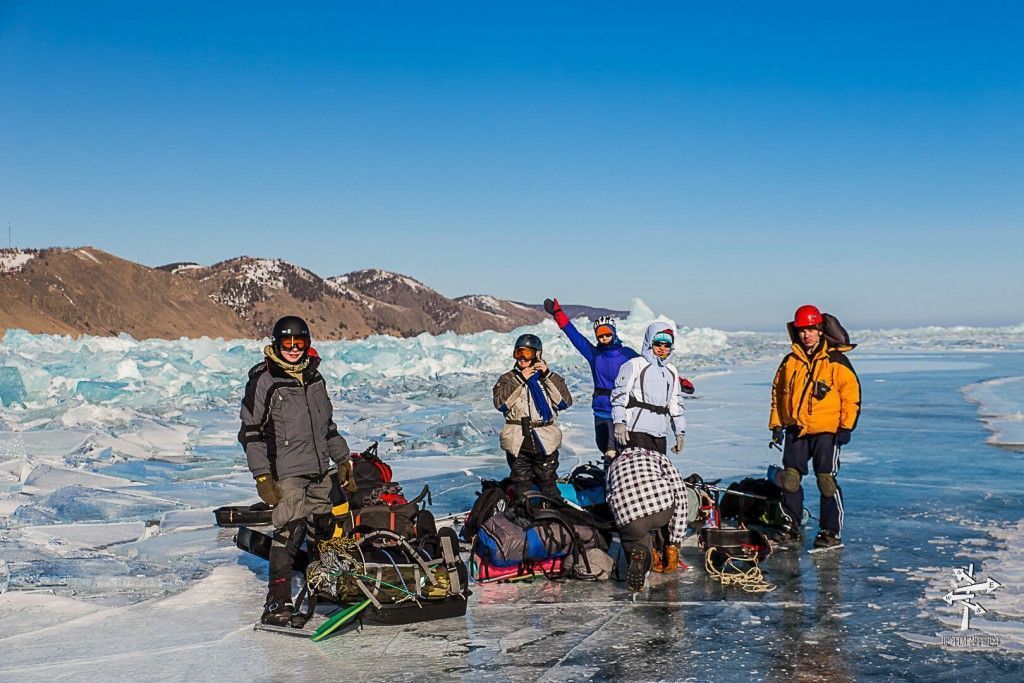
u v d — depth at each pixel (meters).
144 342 32.62
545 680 4.27
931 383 25.64
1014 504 8.43
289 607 5.09
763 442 13.25
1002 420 15.73
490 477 10.32
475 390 21.86
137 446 12.54
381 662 4.53
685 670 4.39
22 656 4.62
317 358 5.33
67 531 7.51
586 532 6.16
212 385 22.89
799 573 6.16
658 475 5.77
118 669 4.44
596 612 5.36
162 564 6.51
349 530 5.61
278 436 5.16
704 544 6.69
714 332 58.56
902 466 10.70
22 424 14.07
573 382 25.77
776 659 4.53
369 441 13.71
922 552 6.69
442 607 5.20
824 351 6.91
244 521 7.83
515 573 6.05
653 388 6.26
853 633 4.92
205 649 4.73
